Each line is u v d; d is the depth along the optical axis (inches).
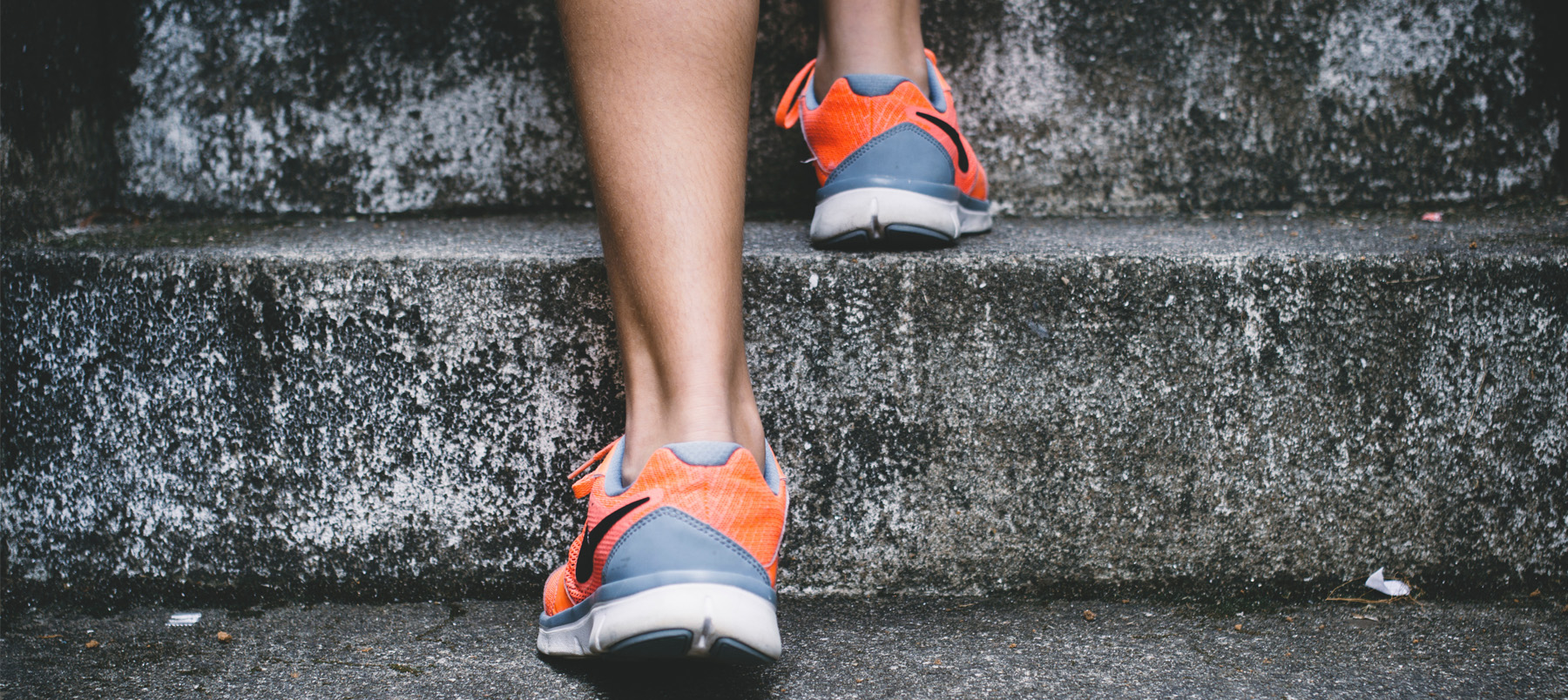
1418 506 32.8
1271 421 32.5
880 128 32.9
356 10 42.3
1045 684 26.7
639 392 25.9
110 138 41.8
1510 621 31.2
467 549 33.0
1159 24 43.1
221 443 32.7
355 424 32.6
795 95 37.6
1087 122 43.4
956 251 33.3
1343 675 27.4
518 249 34.1
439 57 42.8
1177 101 43.4
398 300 32.1
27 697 26.2
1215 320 32.1
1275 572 33.0
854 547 33.0
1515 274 32.1
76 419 32.9
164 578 33.2
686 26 25.0
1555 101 43.5
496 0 42.6
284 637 30.3
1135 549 33.0
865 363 32.4
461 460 32.7
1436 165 43.7
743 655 23.7
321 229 39.7
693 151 25.1
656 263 25.0
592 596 25.6
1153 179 43.8
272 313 32.2
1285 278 32.0
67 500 33.1
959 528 32.9
